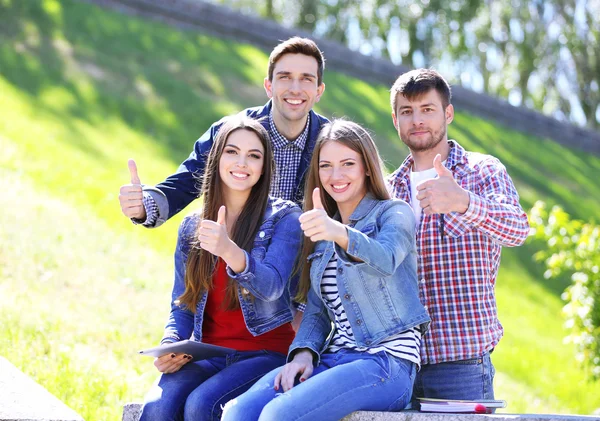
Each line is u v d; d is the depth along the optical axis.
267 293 3.36
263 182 3.66
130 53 16.19
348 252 3.11
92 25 16.77
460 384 3.73
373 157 3.49
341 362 3.27
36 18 15.95
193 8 19.39
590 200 19.83
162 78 15.43
